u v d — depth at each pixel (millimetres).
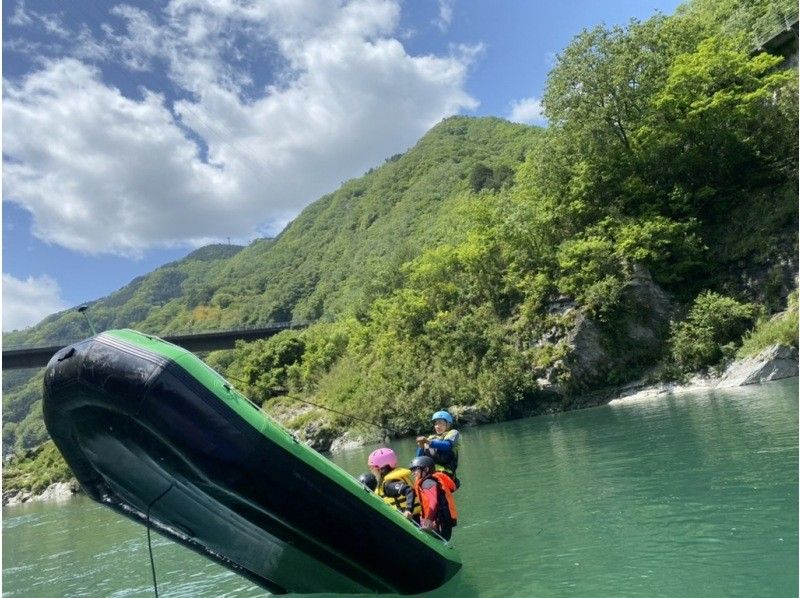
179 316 128125
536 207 34750
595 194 33031
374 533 5340
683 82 30688
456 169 109375
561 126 34969
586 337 28781
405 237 93750
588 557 5934
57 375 4641
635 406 23031
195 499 5301
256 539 5625
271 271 133750
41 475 41812
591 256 29875
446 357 33594
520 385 29656
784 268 26344
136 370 4480
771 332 23250
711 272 28656
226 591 7121
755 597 4453
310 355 51062
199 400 4590
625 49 32438
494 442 19750
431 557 5621
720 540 5789
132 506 5797
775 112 30141
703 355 25391
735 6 41250
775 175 29250
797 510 6328
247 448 4719
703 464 9500
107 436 4879
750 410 14867
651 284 28484
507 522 8031
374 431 33781
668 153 31891
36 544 16125
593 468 11062
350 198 147875
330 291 99625
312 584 6137
